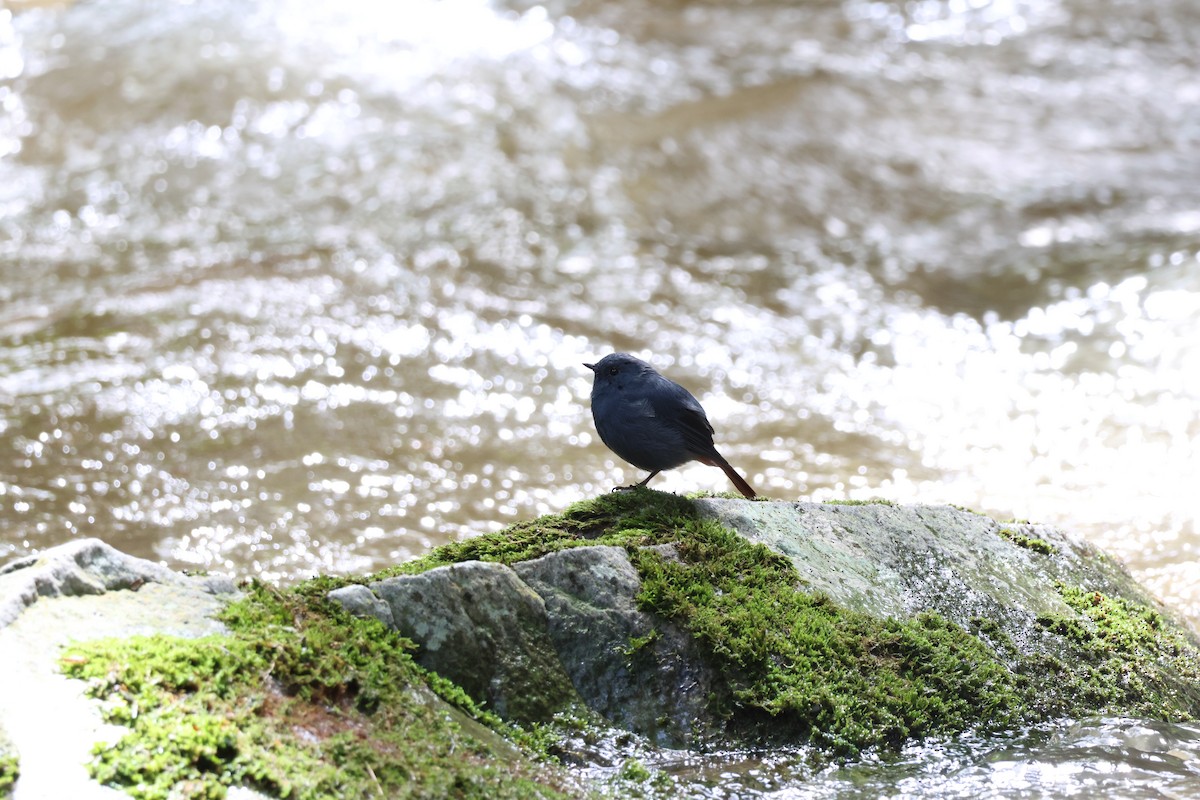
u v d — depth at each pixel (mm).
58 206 18641
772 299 17250
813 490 12273
